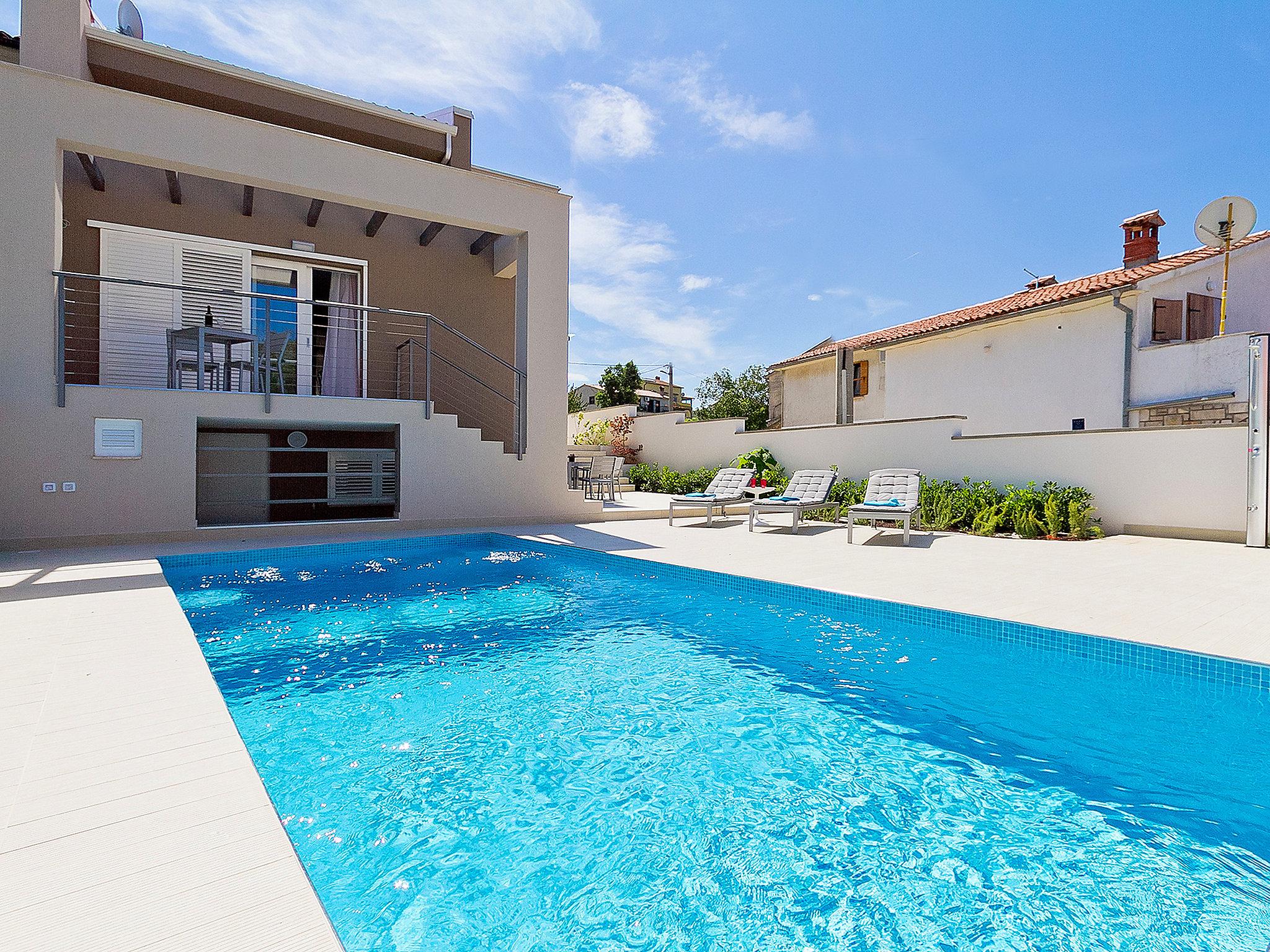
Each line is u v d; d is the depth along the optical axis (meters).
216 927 1.26
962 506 9.15
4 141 6.43
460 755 2.77
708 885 1.94
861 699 3.36
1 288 6.40
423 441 8.61
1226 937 1.70
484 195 9.04
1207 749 2.79
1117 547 7.32
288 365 9.53
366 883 1.94
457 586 5.96
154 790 1.81
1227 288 11.07
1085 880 1.95
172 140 7.17
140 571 5.42
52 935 1.22
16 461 6.46
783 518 11.04
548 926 1.77
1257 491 7.14
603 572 6.62
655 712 3.22
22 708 2.41
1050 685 3.51
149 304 8.55
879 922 1.78
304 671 3.76
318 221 9.60
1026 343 12.41
